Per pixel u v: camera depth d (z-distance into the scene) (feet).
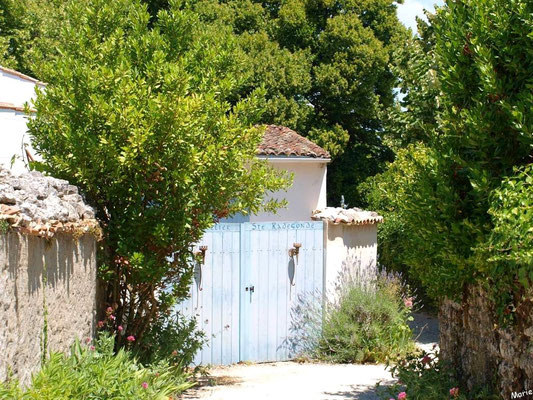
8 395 16.94
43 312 20.94
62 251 23.34
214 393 34.04
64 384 20.06
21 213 18.25
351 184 103.96
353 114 103.81
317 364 45.19
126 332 33.50
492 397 23.91
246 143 34.30
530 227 18.26
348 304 46.60
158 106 29.07
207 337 44.60
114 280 32.99
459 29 23.94
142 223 31.14
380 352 45.55
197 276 44.47
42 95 30.60
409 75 70.44
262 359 45.98
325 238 47.65
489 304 24.52
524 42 22.11
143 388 24.94
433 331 57.11
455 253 22.84
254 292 45.96
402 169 51.24
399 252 62.75
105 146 29.14
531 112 20.72
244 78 36.86
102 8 34.94
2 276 17.06
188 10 36.60
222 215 34.73
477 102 22.29
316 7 103.35
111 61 33.42
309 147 69.05
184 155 29.99
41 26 84.12
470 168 21.89
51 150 30.81
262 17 103.65
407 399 26.81
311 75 100.73
